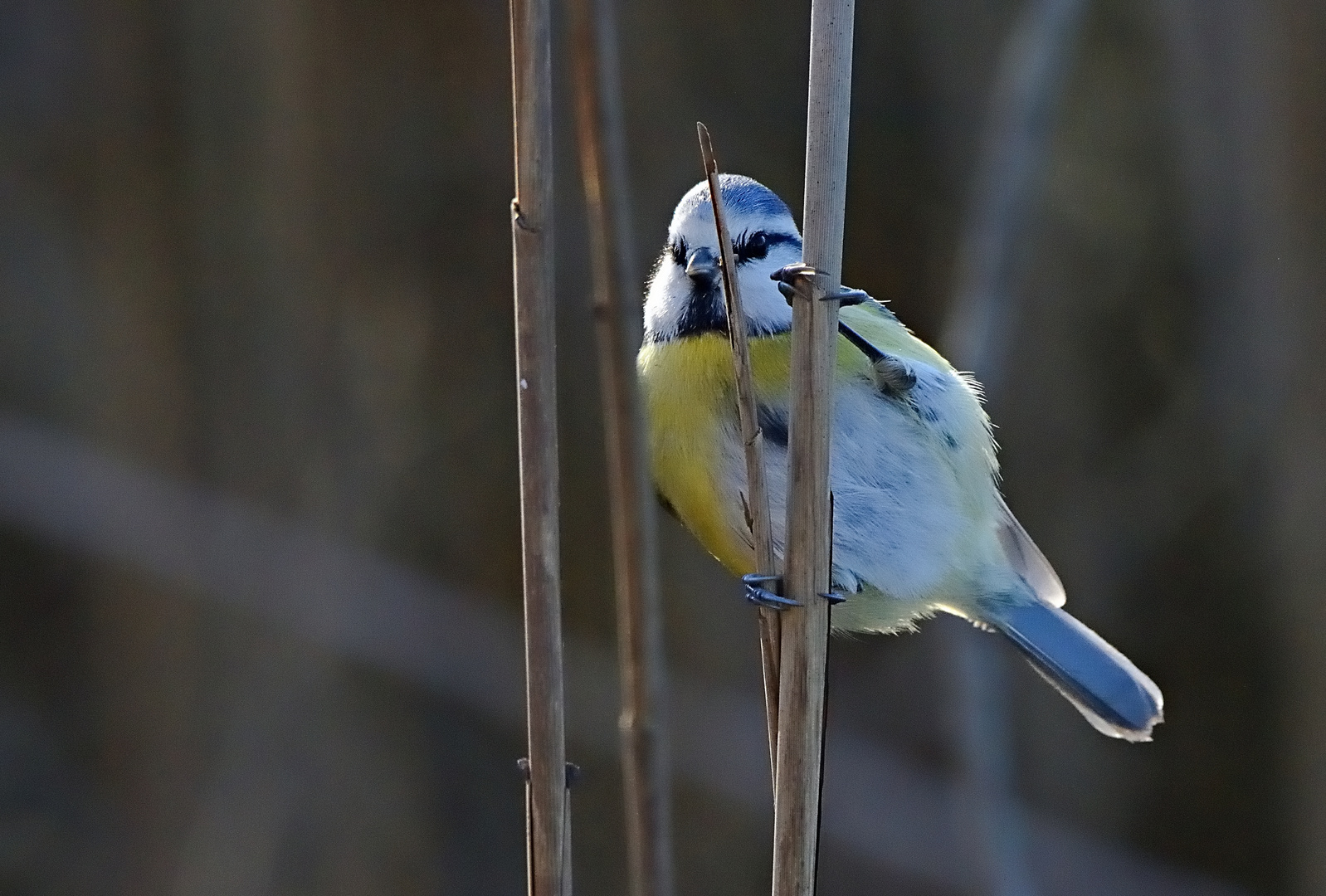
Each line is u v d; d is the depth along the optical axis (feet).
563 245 37.17
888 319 22.67
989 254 31.30
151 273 36.96
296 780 35.42
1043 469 38.47
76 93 37.47
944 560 21.72
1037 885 36.01
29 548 39.32
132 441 36.76
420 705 36.35
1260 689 38.60
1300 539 34.68
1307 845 35.24
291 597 35.65
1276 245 34.50
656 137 37.50
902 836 37.27
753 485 15.16
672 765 36.27
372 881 35.53
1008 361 37.60
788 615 15.08
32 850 37.19
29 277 37.50
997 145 32.30
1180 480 38.14
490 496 37.35
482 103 37.55
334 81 36.88
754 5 38.01
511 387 37.45
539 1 14.88
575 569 37.42
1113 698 23.56
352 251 36.99
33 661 39.06
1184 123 36.50
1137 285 38.22
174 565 36.01
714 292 21.13
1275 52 34.06
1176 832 38.55
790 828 15.01
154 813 36.22
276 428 36.42
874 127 38.86
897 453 21.09
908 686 38.37
